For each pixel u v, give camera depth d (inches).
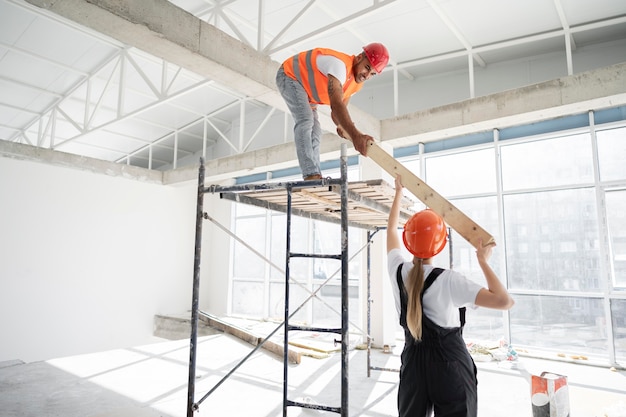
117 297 398.6
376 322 288.0
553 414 113.3
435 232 81.0
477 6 230.8
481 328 297.6
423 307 77.4
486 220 303.7
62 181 364.5
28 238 340.2
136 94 358.6
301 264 413.1
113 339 392.2
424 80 328.2
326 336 338.3
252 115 450.9
